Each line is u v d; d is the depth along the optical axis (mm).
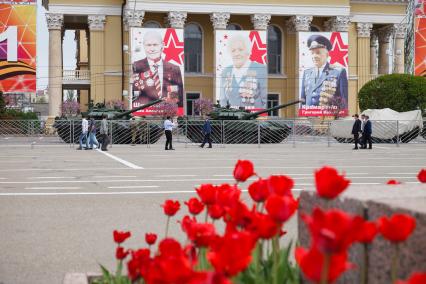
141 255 4230
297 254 2891
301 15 67875
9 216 11469
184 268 2750
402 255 3908
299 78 63500
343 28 68625
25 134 48750
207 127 38594
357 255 4316
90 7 66750
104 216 11414
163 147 39219
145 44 61594
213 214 4484
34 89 60344
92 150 35719
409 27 68750
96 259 8047
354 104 72375
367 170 21891
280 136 44188
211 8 66438
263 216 3959
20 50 60000
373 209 4238
